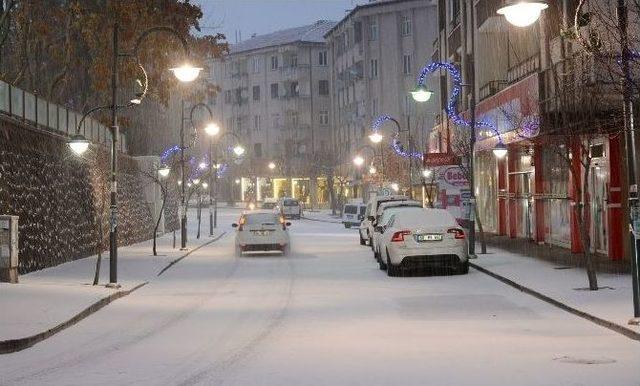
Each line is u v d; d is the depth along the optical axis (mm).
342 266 31703
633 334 14211
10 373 11914
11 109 28078
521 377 10883
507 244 38562
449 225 26750
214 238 56656
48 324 16031
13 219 23797
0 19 36531
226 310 19297
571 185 31906
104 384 10930
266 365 12125
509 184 43500
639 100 16453
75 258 34812
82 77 46719
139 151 60094
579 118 23016
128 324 17141
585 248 20703
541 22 34312
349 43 105312
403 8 95125
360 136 101250
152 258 36219
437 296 21281
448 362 12062
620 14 16297
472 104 32875
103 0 39656
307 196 122000
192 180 79938
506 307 18906
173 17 40312
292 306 19797
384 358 12500
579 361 12031
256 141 126500
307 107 121875
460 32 52375
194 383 10891
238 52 127875
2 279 23844
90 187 38250
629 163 15547
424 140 83125
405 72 95250
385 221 32344
